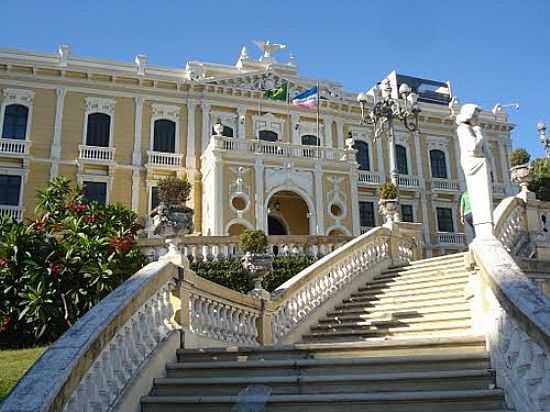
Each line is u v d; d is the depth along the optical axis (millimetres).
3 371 7305
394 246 15406
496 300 6168
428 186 36375
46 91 29891
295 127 33906
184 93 32156
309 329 11562
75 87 30406
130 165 30281
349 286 13289
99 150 29766
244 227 28500
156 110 31547
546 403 4770
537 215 13352
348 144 32062
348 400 5836
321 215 29781
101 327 5594
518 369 5316
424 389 6121
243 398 5324
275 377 6512
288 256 17500
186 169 30922
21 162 28562
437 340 7051
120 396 5934
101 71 30578
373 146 35562
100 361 5543
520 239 12906
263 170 29266
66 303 10750
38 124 29359
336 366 6805
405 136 36844
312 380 6352
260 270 12023
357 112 35594
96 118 30516
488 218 7766
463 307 10188
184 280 7926
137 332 6652
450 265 13047
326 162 30766
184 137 31562
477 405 5641
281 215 31750
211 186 28562
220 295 8875
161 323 7414
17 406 4191
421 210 35812
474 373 6074
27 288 10609
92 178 29547
